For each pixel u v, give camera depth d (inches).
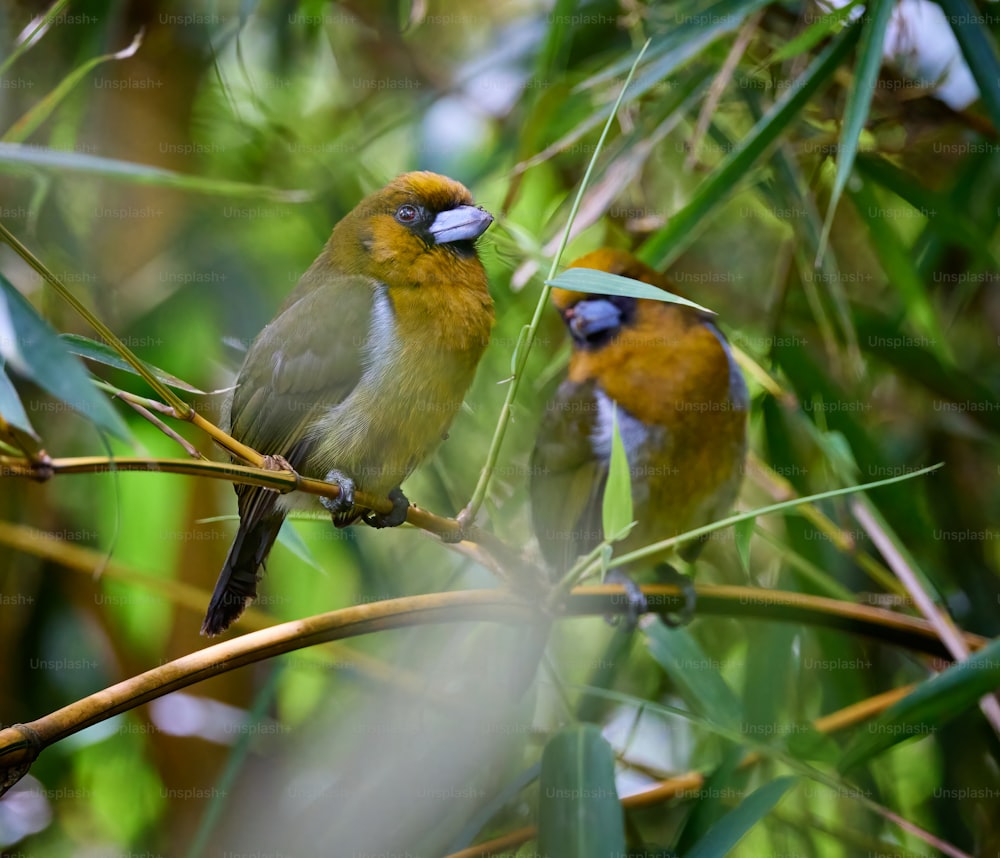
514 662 303.7
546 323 418.0
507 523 383.6
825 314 364.2
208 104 407.2
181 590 342.3
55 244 376.5
